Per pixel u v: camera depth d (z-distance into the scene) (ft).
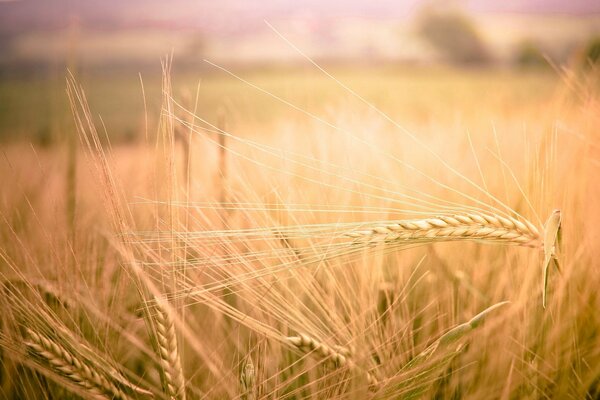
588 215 1.26
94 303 1.15
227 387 1.09
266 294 1.11
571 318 1.17
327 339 1.11
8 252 1.24
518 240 1.03
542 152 1.21
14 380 1.18
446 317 1.26
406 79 22.66
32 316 1.07
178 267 1.02
